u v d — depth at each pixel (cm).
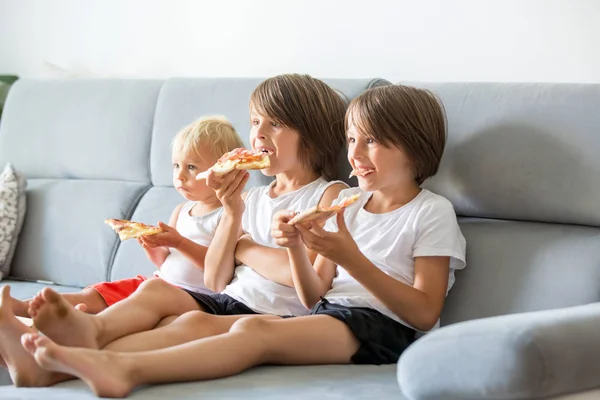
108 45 346
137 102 277
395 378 167
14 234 282
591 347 139
